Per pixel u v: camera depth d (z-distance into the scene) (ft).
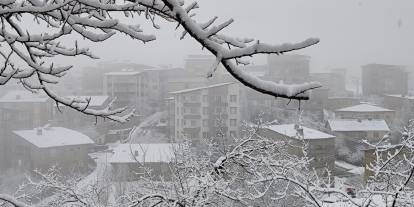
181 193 23.30
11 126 142.41
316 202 21.24
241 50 5.92
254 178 28.07
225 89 149.59
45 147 122.21
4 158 138.92
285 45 5.79
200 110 149.28
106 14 9.34
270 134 95.55
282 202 31.76
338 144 141.69
